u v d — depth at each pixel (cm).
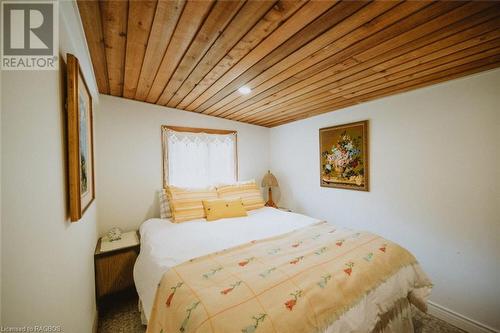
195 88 218
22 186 61
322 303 106
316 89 213
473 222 180
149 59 158
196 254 156
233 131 351
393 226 232
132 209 268
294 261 139
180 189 268
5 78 56
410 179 218
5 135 55
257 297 103
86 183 140
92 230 186
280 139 381
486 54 145
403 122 222
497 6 100
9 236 55
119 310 201
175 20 116
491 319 173
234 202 273
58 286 86
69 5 98
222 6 105
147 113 277
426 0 97
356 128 262
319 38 129
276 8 106
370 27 118
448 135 192
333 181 291
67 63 98
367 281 128
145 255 174
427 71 172
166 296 116
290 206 362
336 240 173
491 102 170
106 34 128
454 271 191
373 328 120
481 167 176
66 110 102
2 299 52
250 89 216
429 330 186
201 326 89
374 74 178
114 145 256
